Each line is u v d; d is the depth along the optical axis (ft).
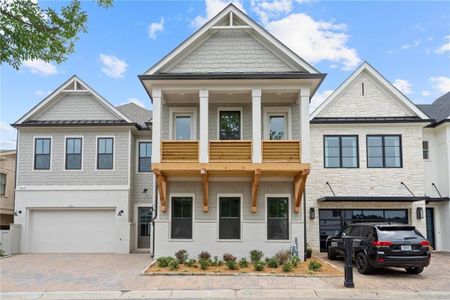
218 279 40.47
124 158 69.15
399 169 65.26
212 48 54.70
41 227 68.74
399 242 41.04
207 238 53.36
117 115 70.03
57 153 69.46
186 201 54.75
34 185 68.80
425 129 69.72
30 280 41.06
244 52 54.60
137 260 56.59
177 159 50.93
